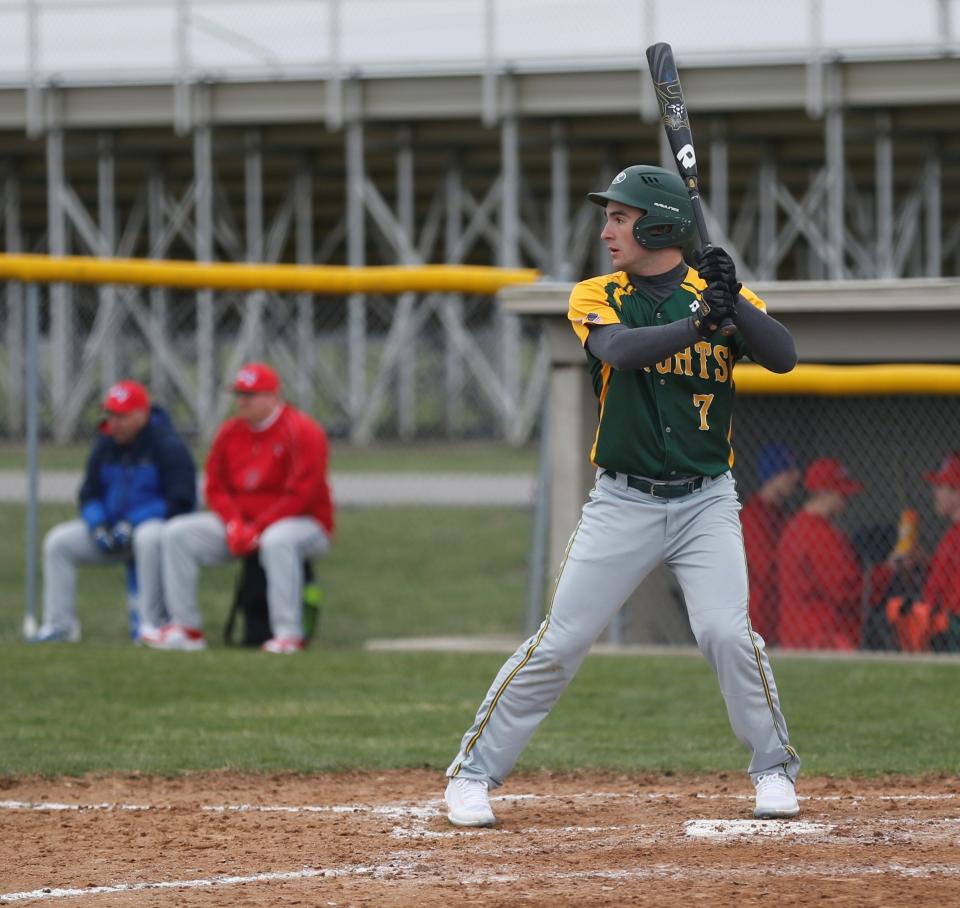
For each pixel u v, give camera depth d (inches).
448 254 3609.7
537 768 792.9
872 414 1277.1
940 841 604.7
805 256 4252.0
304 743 875.4
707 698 1034.1
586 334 607.8
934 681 1075.3
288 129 3538.4
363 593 1743.4
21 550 1884.8
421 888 535.2
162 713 981.2
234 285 1380.4
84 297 2630.4
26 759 825.5
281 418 1269.7
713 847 596.4
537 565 1290.6
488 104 3277.6
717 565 617.0
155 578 1285.7
